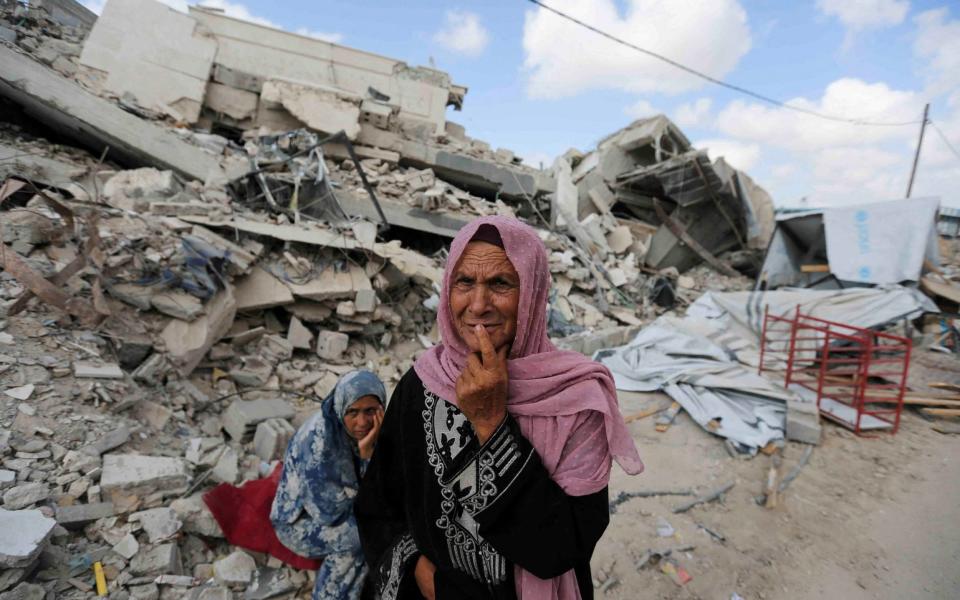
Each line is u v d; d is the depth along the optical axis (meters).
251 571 2.41
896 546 3.38
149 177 6.62
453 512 0.94
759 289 9.45
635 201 15.97
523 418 0.93
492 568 0.93
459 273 0.96
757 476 4.25
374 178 10.10
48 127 8.75
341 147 10.47
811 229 9.17
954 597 2.95
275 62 11.81
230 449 3.48
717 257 15.78
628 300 11.48
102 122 7.52
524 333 0.97
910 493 4.00
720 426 4.94
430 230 9.92
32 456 2.63
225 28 11.39
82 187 5.84
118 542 2.34
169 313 4.48
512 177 12.38
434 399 0.99
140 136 7.70
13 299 3.76
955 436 5.02
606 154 15.70
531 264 0.95
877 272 7.92
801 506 3.81
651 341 7.00
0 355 3.18
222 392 4.76
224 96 9.92
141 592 2.16
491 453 0.89
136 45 9.15
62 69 8.47
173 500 2.74
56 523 2.28
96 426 3.04
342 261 6.87
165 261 4.75
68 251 4.45
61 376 3.29
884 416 5.42
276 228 6.52
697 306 8.34
